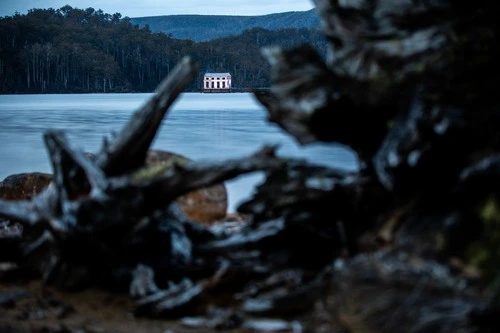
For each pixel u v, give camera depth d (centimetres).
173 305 628
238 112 6538
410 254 552
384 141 605
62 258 694
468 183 555
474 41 603
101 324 611
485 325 489
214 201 1061
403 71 611
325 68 629
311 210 659
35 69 19912
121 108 8344
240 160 663
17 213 699
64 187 686
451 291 507
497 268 514
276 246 682
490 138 571
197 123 4525
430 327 498
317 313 579
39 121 5294
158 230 708
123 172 741
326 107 614
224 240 704
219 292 661
